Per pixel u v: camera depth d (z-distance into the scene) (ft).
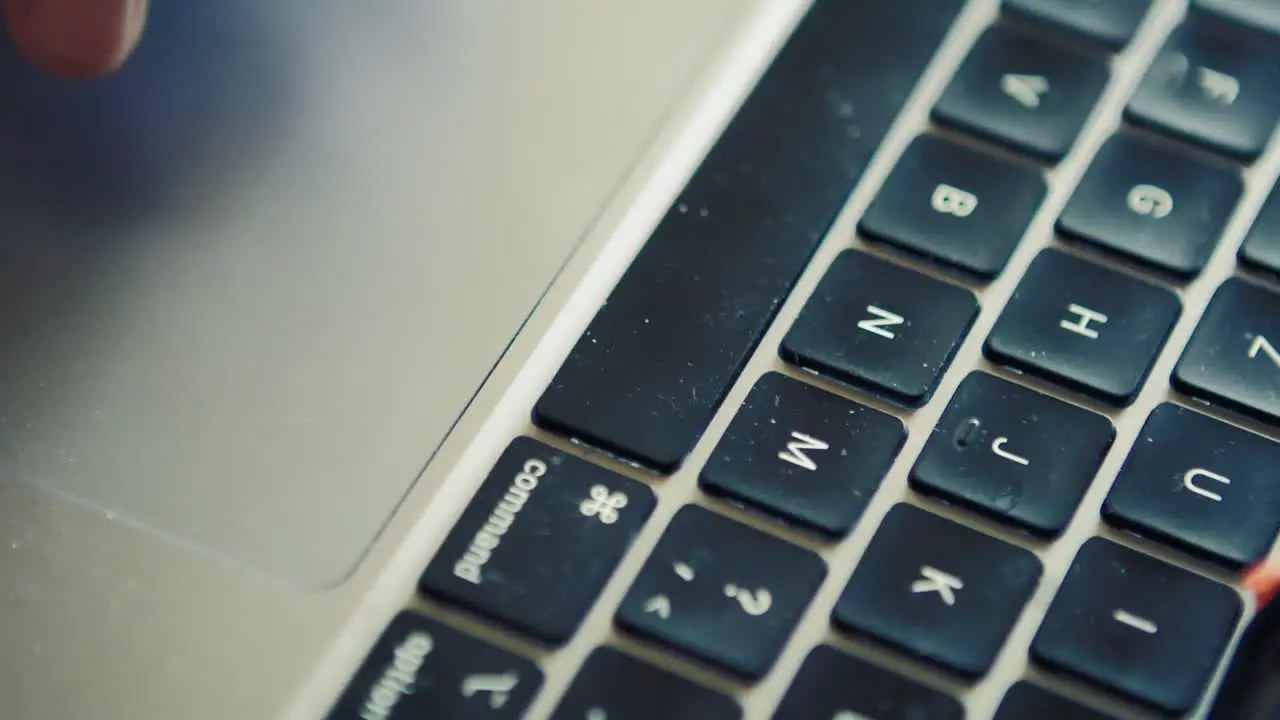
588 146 1.14
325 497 1.05
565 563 1.03
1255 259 1.11
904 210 1.12
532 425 1.07
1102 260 1.12
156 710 1.01
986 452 1.06
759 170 1.13
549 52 1.17
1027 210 1.13
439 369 1.08
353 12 1.19
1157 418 1.08
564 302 1.09
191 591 1.03
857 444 1.06
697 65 1.16
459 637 1.02
